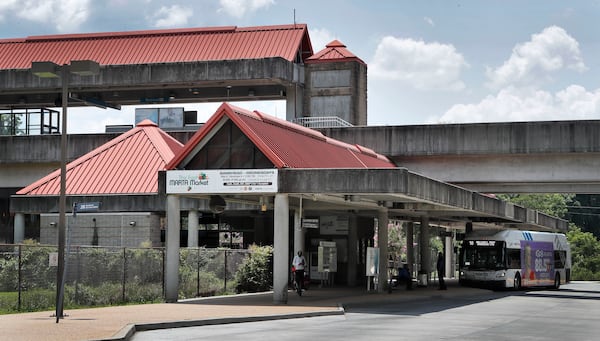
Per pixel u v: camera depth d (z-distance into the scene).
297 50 74.94
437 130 54.06
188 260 38.22
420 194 36.06
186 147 33.12
